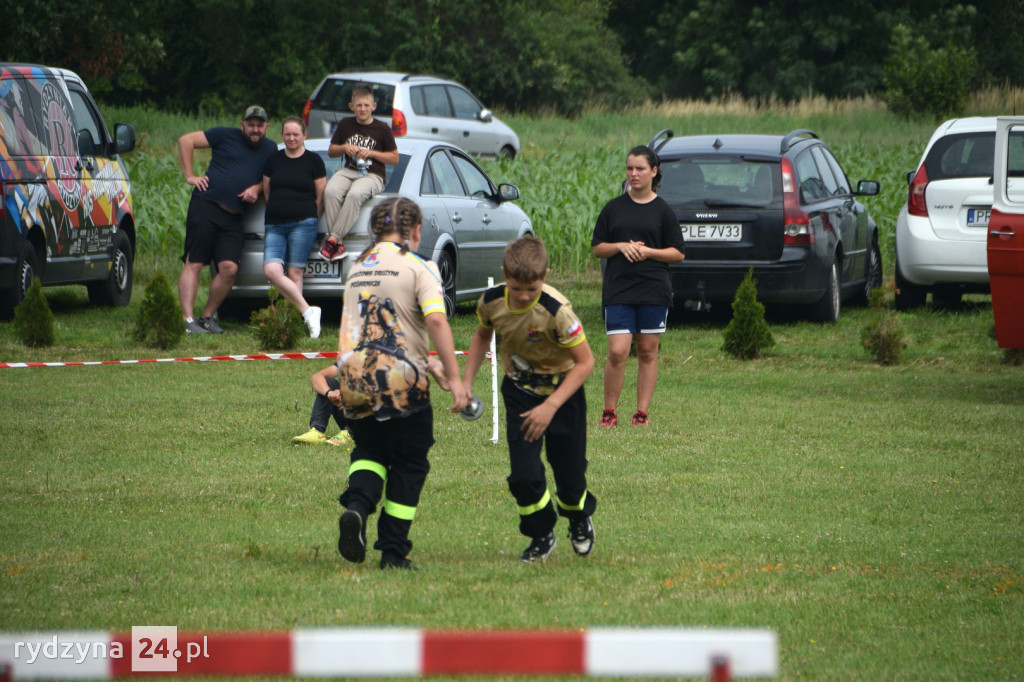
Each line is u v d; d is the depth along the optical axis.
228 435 30.34
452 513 23.34
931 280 50.28
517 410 19.09
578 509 19.67
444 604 17.00
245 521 22.61
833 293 49.44
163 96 173.25
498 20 180.00
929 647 15.49
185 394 35.66
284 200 44.28
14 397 34.78
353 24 172.38
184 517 22.86
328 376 28.44
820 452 28.89
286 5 168.12
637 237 31.34
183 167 45.50
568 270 68.19
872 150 104.88
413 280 18.70
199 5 162.38
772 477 26.31
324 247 44.69
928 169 50.53
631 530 21.98
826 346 45.22
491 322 19.02
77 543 20.80
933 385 38.38
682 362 42.72
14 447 28.64
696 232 46.97
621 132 155.00
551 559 19.86
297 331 43.53
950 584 18.39
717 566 19.33
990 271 33.69
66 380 37.78
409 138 50.25
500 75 177.00
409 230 19.16
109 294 53.59
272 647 8.49
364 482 18.80
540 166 84.94
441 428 31.47
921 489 25.28
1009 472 26.86
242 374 39.28
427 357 19.11
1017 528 22.16
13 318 45.88
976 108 177.38
